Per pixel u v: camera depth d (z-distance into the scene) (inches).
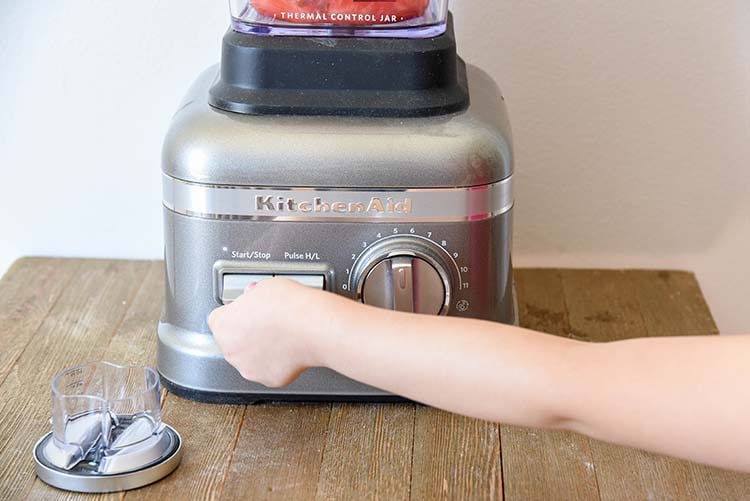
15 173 40.1
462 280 29.5
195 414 30.2
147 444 27.5
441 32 30.2
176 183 28.9
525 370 23.4
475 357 23.7
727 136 39.3
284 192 28.5
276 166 28.3
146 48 38.4
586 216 40.4
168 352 30.7
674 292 38.9
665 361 23.1
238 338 26.7
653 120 39.1
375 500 26.6
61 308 36.6
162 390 31.4
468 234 29.1
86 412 27.7
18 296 37.4
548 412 23.5
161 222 40.8
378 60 29.1
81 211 40.7
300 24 29.6
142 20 38.0
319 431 29.6
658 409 22.7
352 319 24.9
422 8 29.6
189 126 28.9
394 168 28.3
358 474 27.7
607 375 23.1
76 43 38.3
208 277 29.5
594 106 38.9
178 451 27.8
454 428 29.9
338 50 29.1
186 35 38.2
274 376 26.8
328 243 29.0
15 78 38.7
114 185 40.3
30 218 40.8
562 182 40.0
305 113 29.0
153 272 39.9
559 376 23.2
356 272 29.3
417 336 24.3
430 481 27.5
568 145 39.5
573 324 36.3
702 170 39.7
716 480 27.8
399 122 28.9
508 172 29.3
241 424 29.8
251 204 28.6
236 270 29.3
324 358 25.4
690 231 40.6
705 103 38.9
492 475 27.8
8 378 32.0
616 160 39.6
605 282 39.7
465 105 30.1
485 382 23.6
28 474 27.3
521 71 38.6
